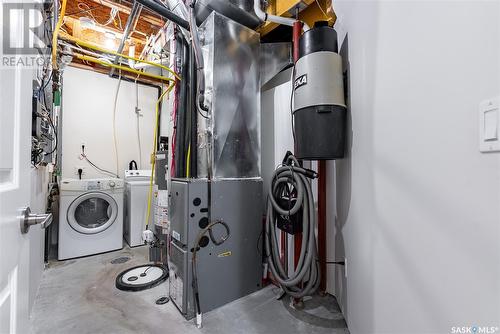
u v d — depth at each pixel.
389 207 0.94
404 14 0.84
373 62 1.09
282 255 1.98
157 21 2.65
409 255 0.81
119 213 2.99
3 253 0.59
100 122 3.50
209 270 1.72
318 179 1.91
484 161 0.53
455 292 0.61
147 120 3.88
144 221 3.15
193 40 1.77
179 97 2.20
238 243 1.88
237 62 1.98
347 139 1.51
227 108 1.92
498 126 0.48
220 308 1.74
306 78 1.44
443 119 0.66
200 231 1.69
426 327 0.73
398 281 0.88
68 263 2.54
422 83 0.75
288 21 1.84
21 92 0.73
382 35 1.00
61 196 2.63
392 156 0.92
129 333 1.47
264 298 1.88
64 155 3.21
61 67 2.79
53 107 2.64
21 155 0.72
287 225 1.73
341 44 1.68
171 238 1.86
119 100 3.66
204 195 1.71
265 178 2.43
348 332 1.48
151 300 1.84
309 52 1.45
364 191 1.21
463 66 0.58
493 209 0.50
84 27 2.77
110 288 2.02
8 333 0.63
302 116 1.46
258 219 2.01
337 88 1.42
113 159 3.60
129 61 3.17
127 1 2.44
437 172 0.68
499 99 0.48
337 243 1.76
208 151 1.87
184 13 1.92
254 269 1.97
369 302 1.14
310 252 1.60
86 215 2.93
